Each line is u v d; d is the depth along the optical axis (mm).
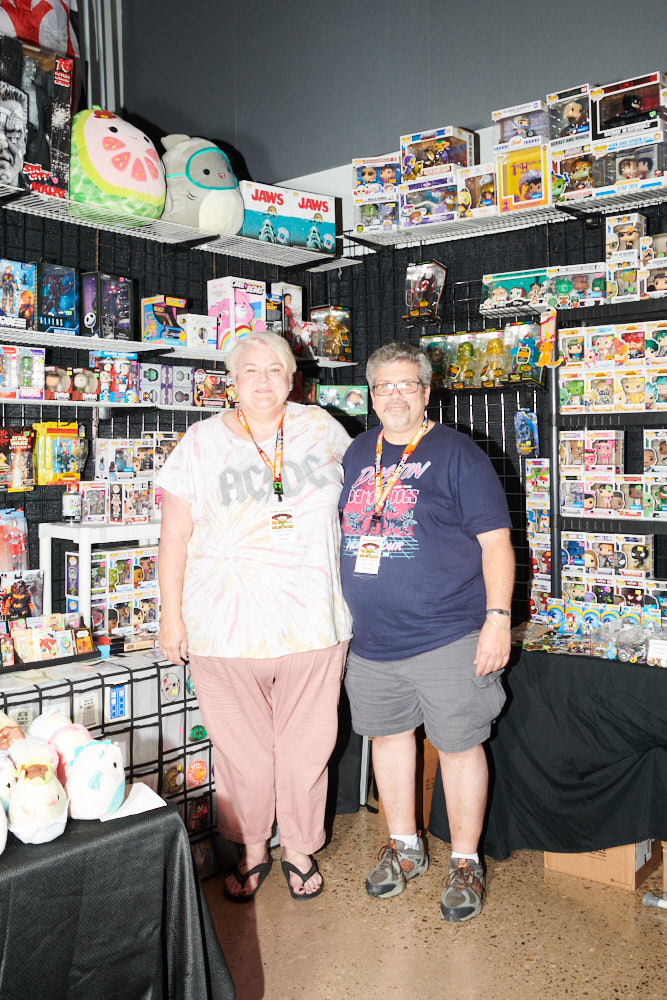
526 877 2693
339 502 2523
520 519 3488
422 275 3521
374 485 2449
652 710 2395
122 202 3004
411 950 2279
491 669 2303
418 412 2422
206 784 2715
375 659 2449
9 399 2734
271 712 2494
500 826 2760
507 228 3443
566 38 3348
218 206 3328
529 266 3443
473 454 2385
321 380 4207
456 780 2457
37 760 1573
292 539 2352
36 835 1512
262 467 2379
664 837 2428
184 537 2443
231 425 2459
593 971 2166
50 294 2877
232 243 3543
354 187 3582
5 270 2709
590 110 2898
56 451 2986
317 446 2465
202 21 4582
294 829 2531
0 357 2721
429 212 3365
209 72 4574
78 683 2416
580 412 2924
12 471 2822
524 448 3279
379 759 2625
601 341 2889
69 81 2812
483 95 3582
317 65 4125
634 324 2828
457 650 2357
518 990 2092
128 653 2734
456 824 2488
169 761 2625
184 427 3701
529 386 3322
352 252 4047
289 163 4258
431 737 2430
